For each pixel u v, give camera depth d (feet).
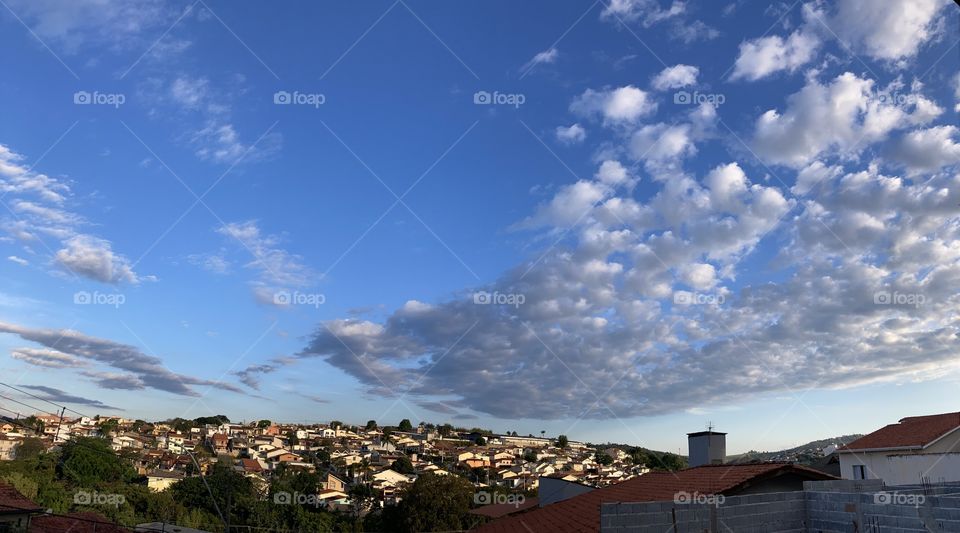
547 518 49.03
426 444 395.34
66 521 87.81
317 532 165.07
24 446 216.95
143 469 219.82
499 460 296.10
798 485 41.09
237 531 163.02
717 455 62.85
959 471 62.23
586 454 335.26
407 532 147.13
